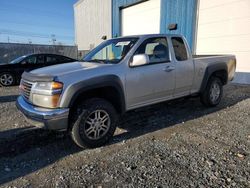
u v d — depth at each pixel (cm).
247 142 394
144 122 508
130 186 282
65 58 1229
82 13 2342
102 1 1912
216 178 293
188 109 595
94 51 516
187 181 289
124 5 1523
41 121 352
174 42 504
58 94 348
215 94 600
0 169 331
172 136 428
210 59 573
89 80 371
